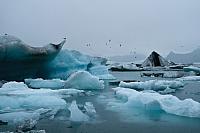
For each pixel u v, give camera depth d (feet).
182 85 73.51
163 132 25.55
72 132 25.30
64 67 88.17
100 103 43.39
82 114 32.24
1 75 72.33
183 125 28.19
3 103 36.68
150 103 36.22
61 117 31.91
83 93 57.62
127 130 26.22
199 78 106.83
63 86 70.64
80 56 103.76
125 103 41.73
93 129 26.50
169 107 34.88
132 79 112.16
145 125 28.25
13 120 29.68
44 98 40.63
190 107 32.86
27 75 78.28
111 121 30.14
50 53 79.30
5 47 67.92
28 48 72.84
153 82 65.82
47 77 85.81
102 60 114.52
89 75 68.08
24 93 46.52
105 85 82.43
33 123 27.53
